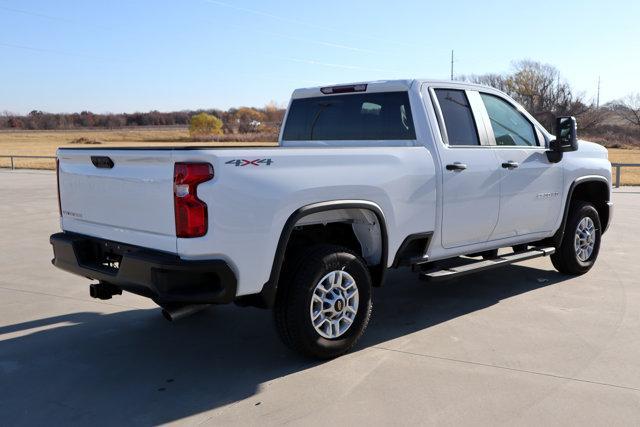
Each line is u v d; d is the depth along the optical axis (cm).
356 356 436
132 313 548
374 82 524
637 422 334
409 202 468
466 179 511
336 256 419
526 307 552
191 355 444
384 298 589
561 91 7456
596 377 394
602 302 565
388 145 514
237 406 359
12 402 368
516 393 371
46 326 510
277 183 386
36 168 2794
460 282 647
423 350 446
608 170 681
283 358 436
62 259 455
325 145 564
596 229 675
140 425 338
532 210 584
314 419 341
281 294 407
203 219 360
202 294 367
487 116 554
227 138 7525
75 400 370
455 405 356
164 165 370
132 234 399
